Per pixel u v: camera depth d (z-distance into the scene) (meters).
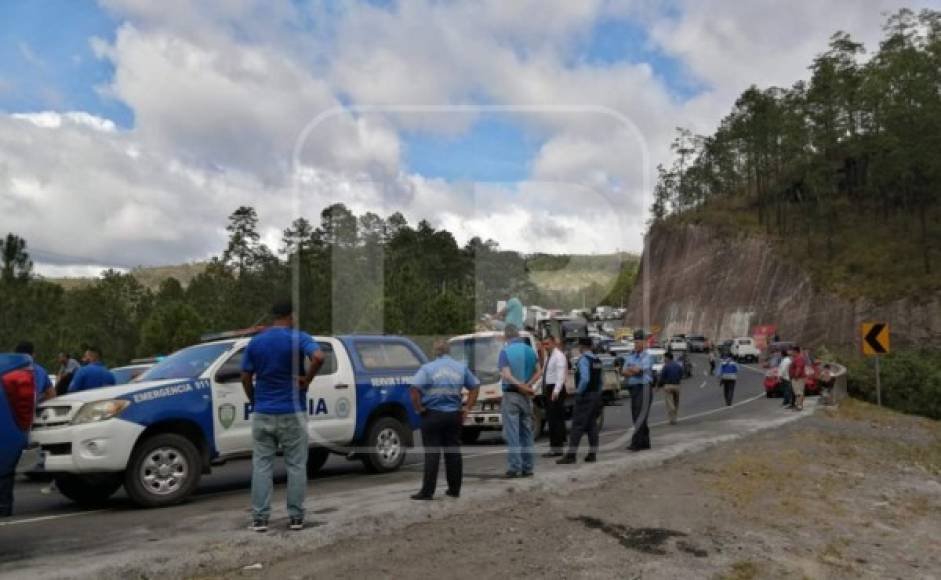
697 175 71.12
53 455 9.36
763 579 7.73
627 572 7.36
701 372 52.53
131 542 7.62
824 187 85.38
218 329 34.44
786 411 24.20
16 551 7.42
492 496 9.61
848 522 10.35
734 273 87.88
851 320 75.44
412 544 7.68
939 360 37.34
